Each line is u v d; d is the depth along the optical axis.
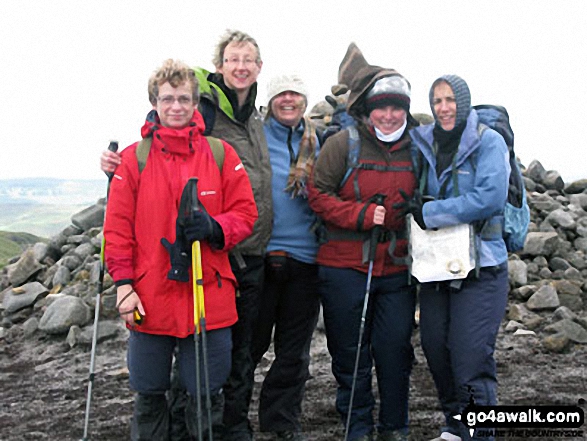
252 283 4.30
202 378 3.65
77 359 7.73
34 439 5.39
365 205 4.16
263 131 4.46
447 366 4.20
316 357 7.17
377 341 4.38
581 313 7.96
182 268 3.52
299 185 4.40
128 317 3.51
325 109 11.24
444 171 4.05
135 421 3.74
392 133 4.23
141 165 3.62
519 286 8.47
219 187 3.74
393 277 4.31
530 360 6.66
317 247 4.57
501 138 3.96
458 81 3.96
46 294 9.66
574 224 9.80
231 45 4.22
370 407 4.46
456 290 3.99
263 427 4.74
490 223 4.01
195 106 3.71
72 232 11.55
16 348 8.42
